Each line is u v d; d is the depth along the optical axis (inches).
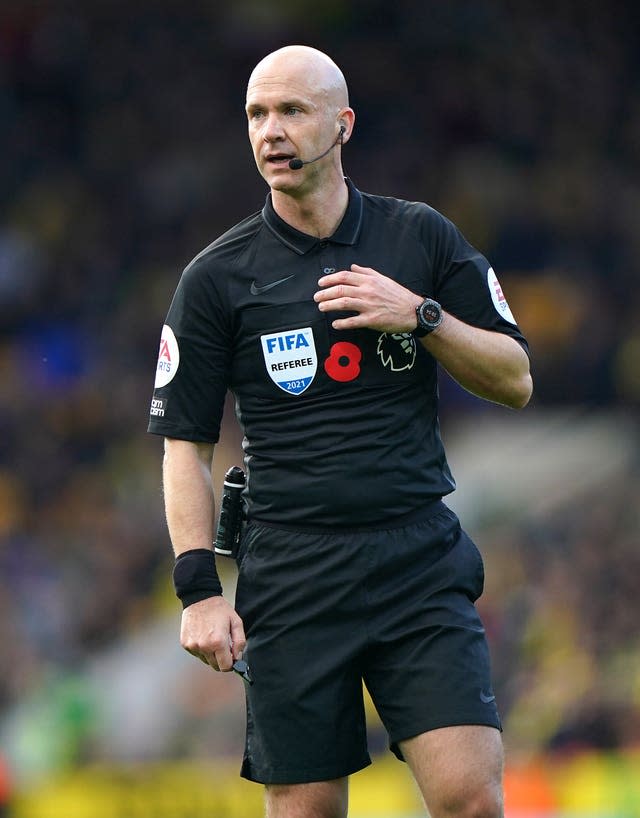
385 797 1182.9
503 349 492.1
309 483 487.8
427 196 2258.9
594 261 2151.8
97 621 1672.0
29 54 2508.6
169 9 2541.8
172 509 498.6
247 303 492.7
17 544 1823.3
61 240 2317.9
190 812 1242.0
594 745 1235.2
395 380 490.6
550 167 2288.4
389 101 2379.4
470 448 1875.0
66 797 1315.2
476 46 2439.7
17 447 2010.3
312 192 493.4
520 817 1157.7
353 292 468.8
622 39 2452.0
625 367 1964.8
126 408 2037.4
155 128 2433.6
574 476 1774.1
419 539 488.4
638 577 1430.9
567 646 1366.9
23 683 1537.9
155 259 2281.0
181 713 1428.4
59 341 2167.8
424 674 476.1
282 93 487.2
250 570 499.8
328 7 2511.1
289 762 490.6
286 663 491.5
